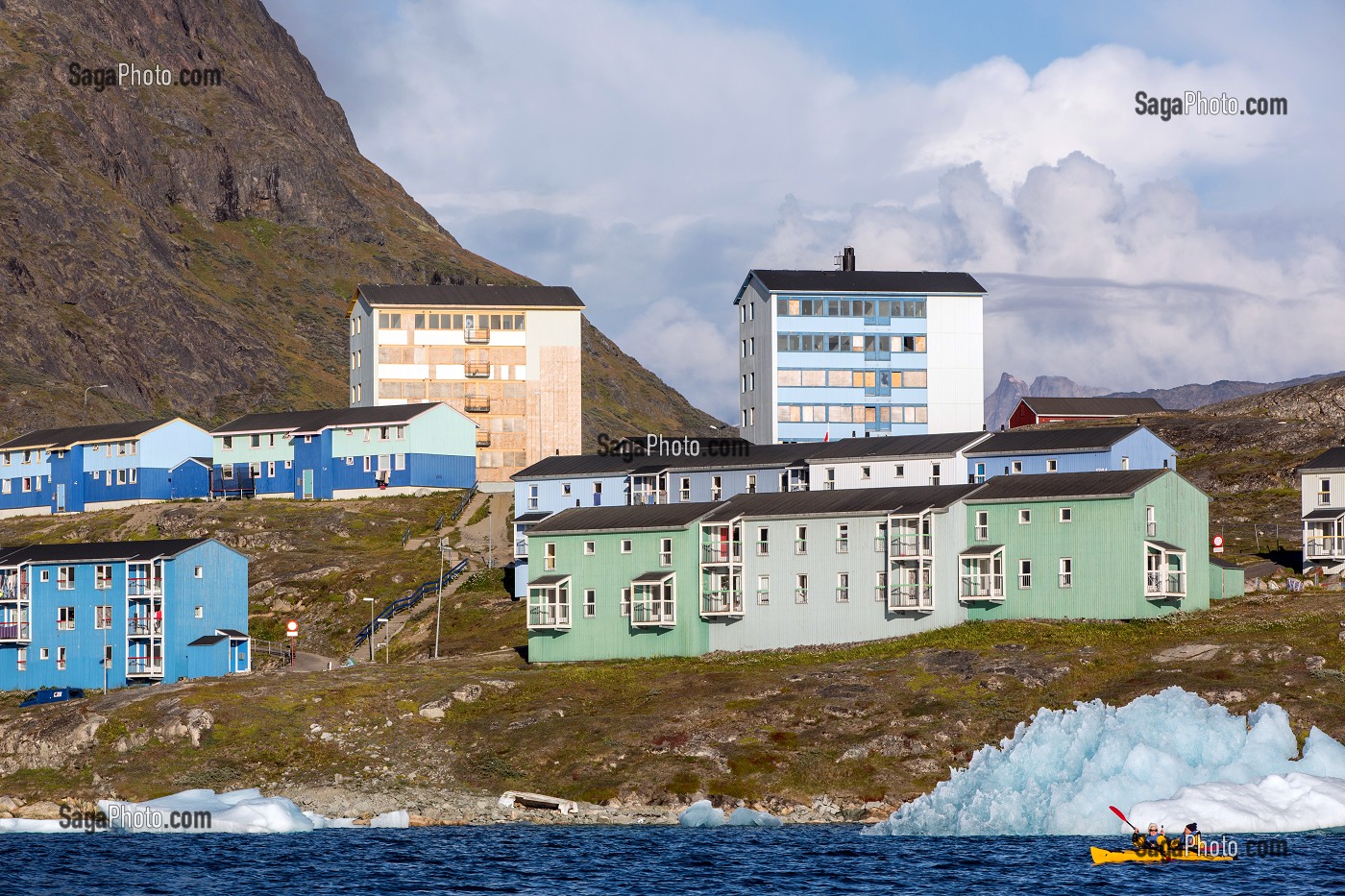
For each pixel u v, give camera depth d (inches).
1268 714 3897.6
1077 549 4879.4
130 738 4471.0
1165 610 4847.4
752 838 3774.6
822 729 4261.8
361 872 3533.5
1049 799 3774.6
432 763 4352.9
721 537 5236.2
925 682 4471.0
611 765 4215.1
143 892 3395.7
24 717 4655.5
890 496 5177.2
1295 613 4744.1
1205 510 5078.7
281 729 4507.9
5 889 3435.0
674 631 5191.9
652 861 3570.4
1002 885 3319.4
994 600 4975.4
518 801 4104.3
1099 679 4367.6
